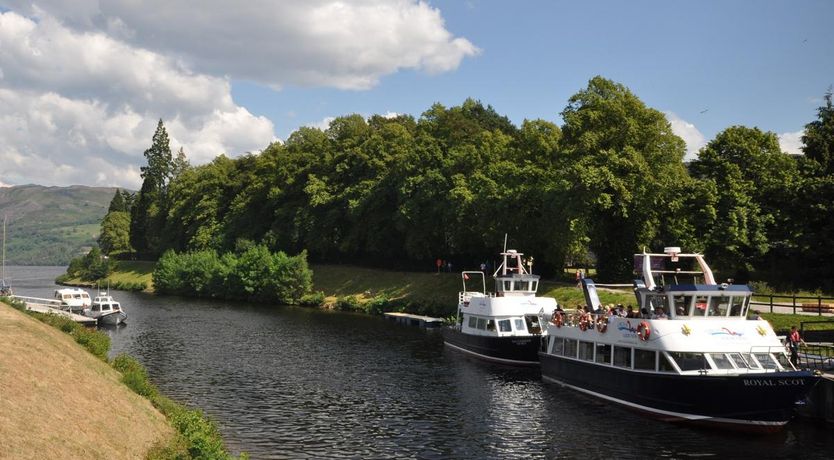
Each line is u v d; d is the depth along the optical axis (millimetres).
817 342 43188
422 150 101438
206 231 146625
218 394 43438
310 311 99062
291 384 46688
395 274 108562
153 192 197375
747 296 38031
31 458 18969
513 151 89375
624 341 39219
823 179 67812
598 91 76438
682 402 34844
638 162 67875
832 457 29516
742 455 30250
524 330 55875
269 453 31297
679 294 37812
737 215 67375
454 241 94750
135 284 152875
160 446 26125
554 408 39781
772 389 32000
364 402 41438
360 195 113062
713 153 73688
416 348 63219
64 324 47031
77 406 25781
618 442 32812
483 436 34156
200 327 78812
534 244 81375
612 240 74250
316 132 146750
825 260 67688
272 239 127562
